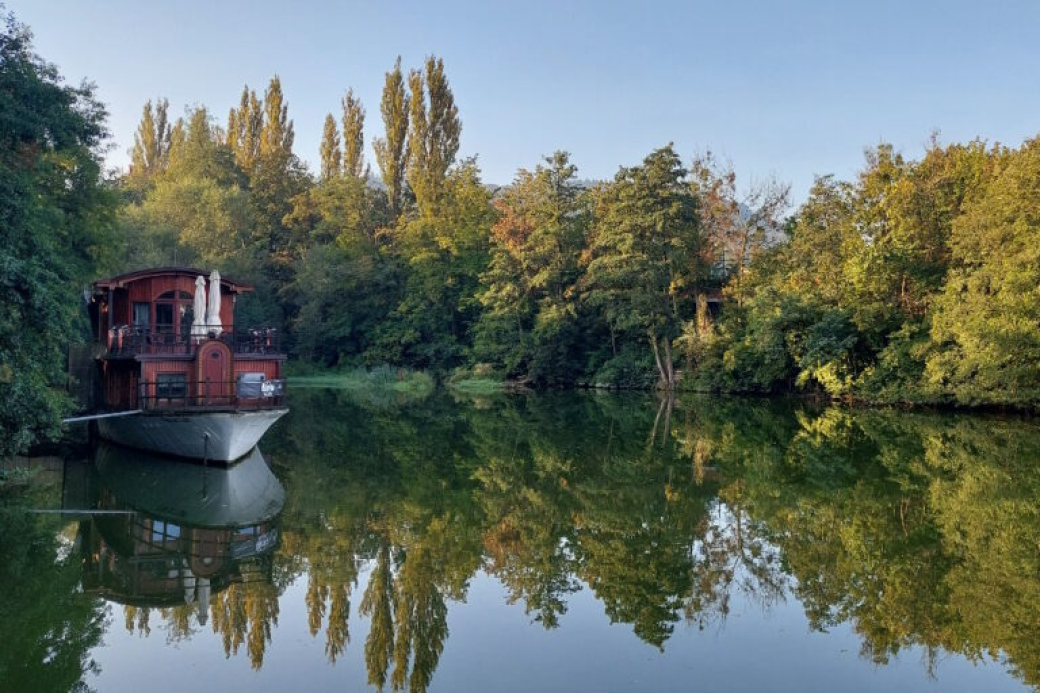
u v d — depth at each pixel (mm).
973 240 31844
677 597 11180
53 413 15500
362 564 12758
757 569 12367
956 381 33094
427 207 64250
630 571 12414
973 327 30047
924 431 27969
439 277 60844
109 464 20875
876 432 27922
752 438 26828
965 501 16578
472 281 61656
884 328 37938
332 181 72250
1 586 11477
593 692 8148
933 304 35094
